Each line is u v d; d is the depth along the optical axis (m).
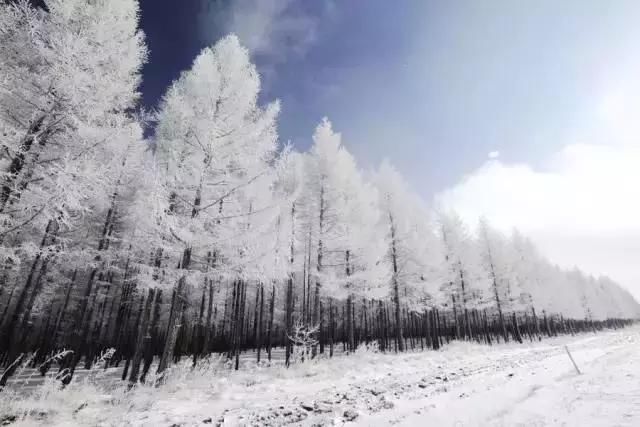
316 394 6.58
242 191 9.31
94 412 5.07
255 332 28.11
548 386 6.86
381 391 6.68
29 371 13.77
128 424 4.50
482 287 27.59
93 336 16.19
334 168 16.66
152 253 9.12
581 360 11.45
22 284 14.37
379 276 16.69
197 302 16.42
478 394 6.23
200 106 9.12
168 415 4.99
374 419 4.65
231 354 20.62
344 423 4.54
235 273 8.46
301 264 15.45
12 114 6.71
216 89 9.20
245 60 9.88
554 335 48.88
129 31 8.60
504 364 11.06
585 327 67.50
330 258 17.39
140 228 7.62
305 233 16.44
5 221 5.21
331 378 8.66
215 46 9.97
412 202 24.88
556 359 12.32
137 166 7.95
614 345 16.95
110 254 12.27
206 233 8.09
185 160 8.52
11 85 6.43
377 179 23.08
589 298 66.44
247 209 10.27
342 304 25.70
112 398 5.85
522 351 16.84
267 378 8.57
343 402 5.77
